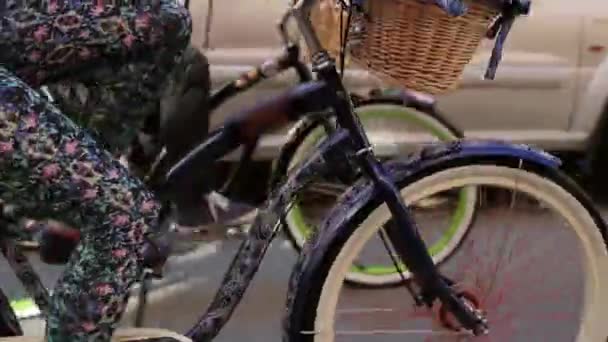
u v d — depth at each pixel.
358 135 2.58
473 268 3.58
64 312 2.26
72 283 2.24
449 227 3.71
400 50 2.42
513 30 4.61
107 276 2.21
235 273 2.69
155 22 2.20
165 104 3.06
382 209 2.56
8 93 2.06
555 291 3.57
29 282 2.66
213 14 4.13
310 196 3.43
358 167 2.59
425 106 3.90
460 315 2.69
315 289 2.56
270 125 2.60
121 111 2.47
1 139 2.06
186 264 4.00
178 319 3.66
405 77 2.46
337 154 2.60
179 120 3.08
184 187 2.76
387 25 2.41
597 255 2.79
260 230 2.68
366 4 2.41
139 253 2.22
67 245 2.57
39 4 2.12
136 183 2.22
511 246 3.69
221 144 2.66
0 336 2.57
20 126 2.07
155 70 2.34
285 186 2.67
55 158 2.10
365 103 3.86
